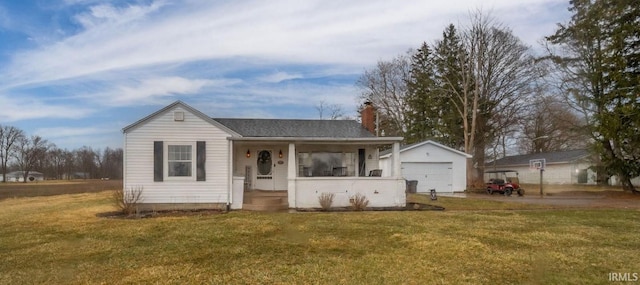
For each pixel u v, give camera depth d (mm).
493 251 7027
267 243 7801
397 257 6637
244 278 5508
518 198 19969
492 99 33031
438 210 13844
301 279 5453
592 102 22875
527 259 6473
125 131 13320
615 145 21984
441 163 25312
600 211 13453
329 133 17422
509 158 42812
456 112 34875
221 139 13898
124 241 8055
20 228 9891
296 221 10648
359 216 11805
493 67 32188
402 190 14773
